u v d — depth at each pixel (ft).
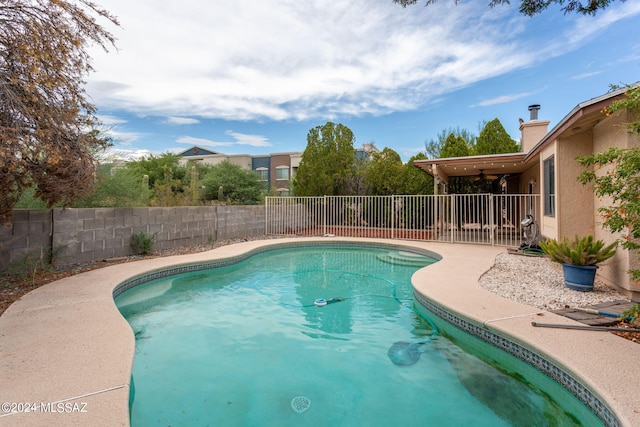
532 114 41.65
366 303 19.10
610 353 9.73
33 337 10.99
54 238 22.25
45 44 15.01
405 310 17.92
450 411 9.32
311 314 17.37
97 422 6.82
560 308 14.26
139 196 32.76
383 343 13.83
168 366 11.93
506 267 23.35
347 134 54.75
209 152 109.81
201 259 25.41
